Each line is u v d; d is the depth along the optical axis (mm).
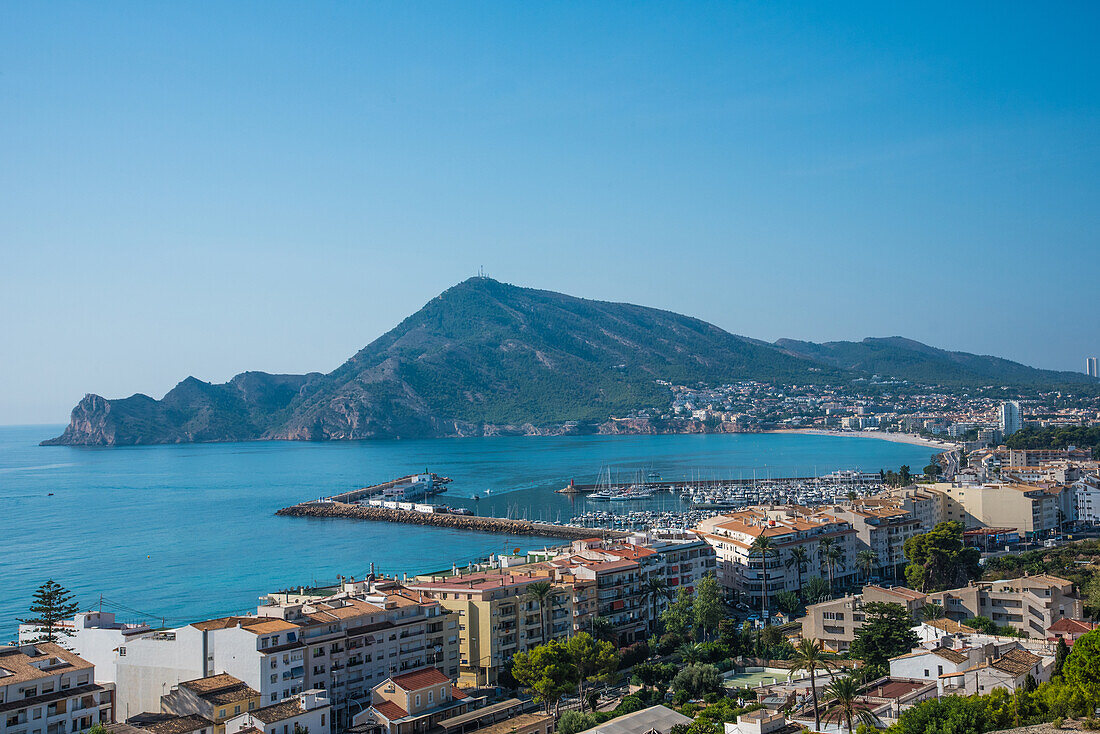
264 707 154375
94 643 189875
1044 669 147125
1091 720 117500
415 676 174875
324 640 186875
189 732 149250
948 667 151250
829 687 139000
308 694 158625
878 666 171750
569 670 189750
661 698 186000
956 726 119438
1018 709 124875
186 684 163000
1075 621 191875
